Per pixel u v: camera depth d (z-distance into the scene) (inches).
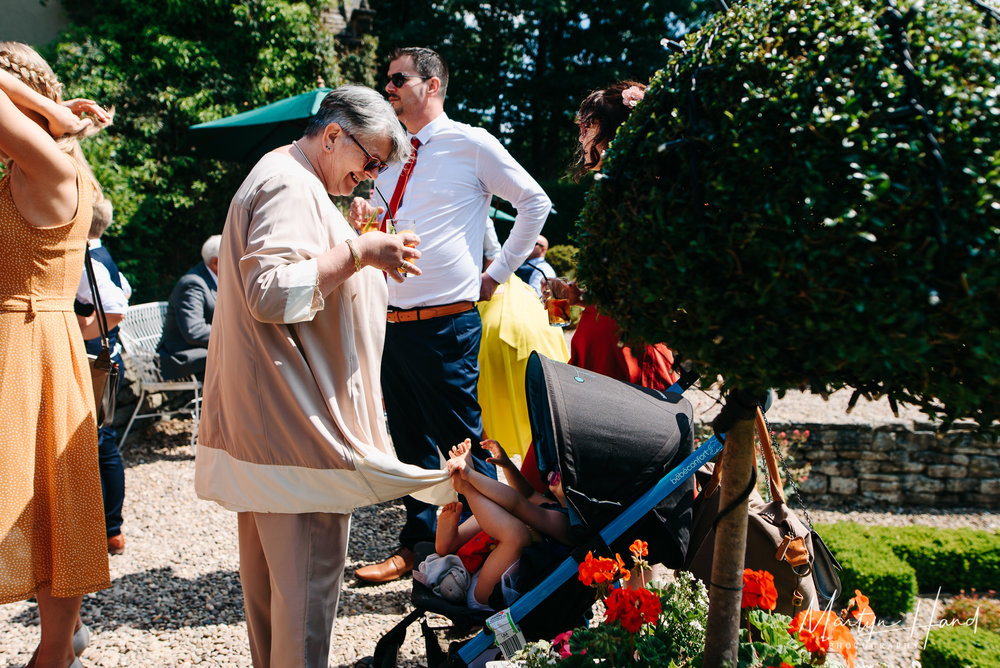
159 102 474.9
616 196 59.8
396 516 175.8
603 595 80.7
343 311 81.4
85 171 91.2
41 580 87.0
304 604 79.9
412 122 131.1
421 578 98.2
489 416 150.3
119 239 469.4
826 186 47.8
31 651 112.6
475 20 837.8
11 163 82.2
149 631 120.3
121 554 150.9
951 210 45.8
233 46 490.6
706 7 783.7
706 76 54.2
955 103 46.3
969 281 44.6
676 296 54.5
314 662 81.0
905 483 206.8
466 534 109.1
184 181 491.2
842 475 208.5
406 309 129.3
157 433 238.5
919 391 51.9
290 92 493.4
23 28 474.0
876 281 46.8
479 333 134.8
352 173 83.9
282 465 78.2
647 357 110.0
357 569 137.3
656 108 57.6
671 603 78.9
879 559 147.6
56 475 86.2
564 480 87.1
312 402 78.6
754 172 49.3
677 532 90.1
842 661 78.2
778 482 91.3
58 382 86.7
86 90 455.5
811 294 48.0
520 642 84.5
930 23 48.9
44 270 85.3
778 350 50.8
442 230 128.0
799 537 87.8
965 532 165.3
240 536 88.2
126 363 232.4
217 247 220.7
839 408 239.0
